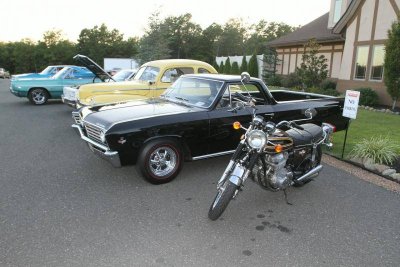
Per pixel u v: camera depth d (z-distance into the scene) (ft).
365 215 13.53
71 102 34.53
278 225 12.62
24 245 10.87
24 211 13.21
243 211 13.73
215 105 17.29
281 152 13.50
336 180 17.34
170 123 15.79
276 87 73.82
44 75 55.98
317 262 10.37
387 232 12.25
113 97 25.52
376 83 48.70
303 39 73.36
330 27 71.36
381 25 48.14
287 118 20.08
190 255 10.55
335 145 23.65
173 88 20.24
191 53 246.06
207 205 14.11
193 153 17.04
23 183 16.16
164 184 16.29
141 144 15.40
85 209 13.50
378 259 10.61
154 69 28.32
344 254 10.82
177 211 13.51
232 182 12.10
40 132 27.94
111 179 16.84
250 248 11.03
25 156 20.67
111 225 12.27
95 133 16.25
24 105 45.37
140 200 14.44
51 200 14.29
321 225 12.67
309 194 15.56
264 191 15.78
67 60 219.82
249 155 12.59
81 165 18.97
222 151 17.97
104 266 9.91
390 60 40.04
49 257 10.28
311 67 57.31
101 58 224.33
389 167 18.81
